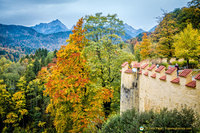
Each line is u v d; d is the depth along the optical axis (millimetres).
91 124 10938
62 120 13273
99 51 15914
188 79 6086
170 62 26453
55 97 9531
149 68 9375
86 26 17359
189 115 4578
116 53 16797
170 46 24969
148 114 5941
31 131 25719
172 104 7012
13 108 26547
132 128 5465
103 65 15688
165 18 25578
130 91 11211
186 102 6051
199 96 5297
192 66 19172
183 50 17547
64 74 12227
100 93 11406
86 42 14586
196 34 17250
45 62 58062
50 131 23984
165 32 24906
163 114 5219
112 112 15094
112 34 16750
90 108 10812
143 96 10336
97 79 14750
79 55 11430
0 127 26391
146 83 9859
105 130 7258
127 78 11375
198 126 4270
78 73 11305
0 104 25438
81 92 11242
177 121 4492
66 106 11461
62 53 11586
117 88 17031
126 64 11844
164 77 7738
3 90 26453
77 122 11055
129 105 11336
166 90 7523
